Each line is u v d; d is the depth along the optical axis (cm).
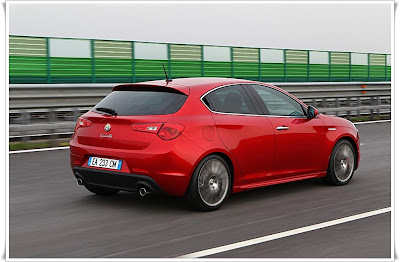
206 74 2002
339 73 2489
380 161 984
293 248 496
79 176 654
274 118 700
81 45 1647
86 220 593
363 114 1908
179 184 605
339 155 775
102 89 1319
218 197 636
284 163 707
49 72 1568
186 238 527
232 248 495
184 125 610
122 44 1753
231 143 644
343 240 520
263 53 2189
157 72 1858
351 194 722
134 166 607
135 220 593
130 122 616
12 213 621
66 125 1155
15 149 1080
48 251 489
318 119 755
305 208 647
